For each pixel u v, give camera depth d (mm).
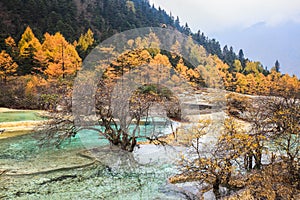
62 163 5773
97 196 4281
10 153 6664
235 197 4012
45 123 8500
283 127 4684
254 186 4223
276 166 4469
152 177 4738
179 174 4812
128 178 4828
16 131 9484
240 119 5609
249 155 4695
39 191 4523
